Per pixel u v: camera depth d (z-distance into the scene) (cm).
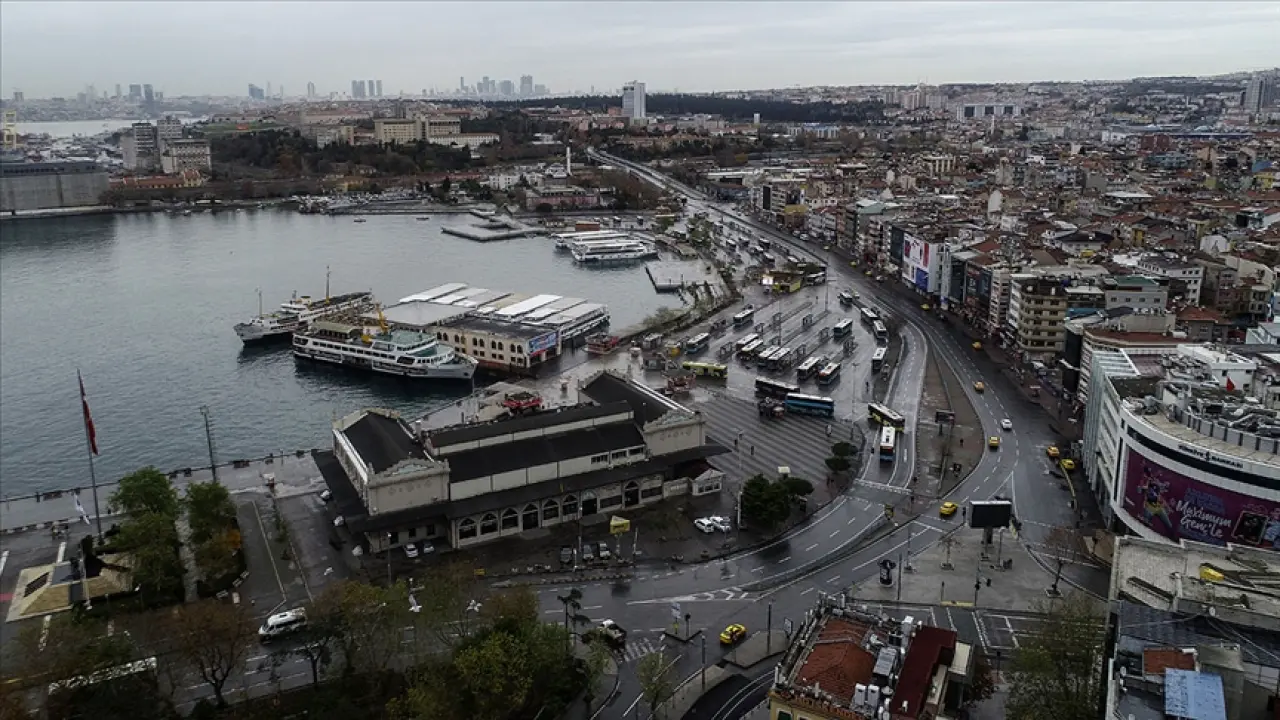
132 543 19650
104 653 15350
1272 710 11200
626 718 15650
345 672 16375
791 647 14038
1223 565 14712
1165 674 11044
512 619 16238
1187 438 19775
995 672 16462
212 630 15612
